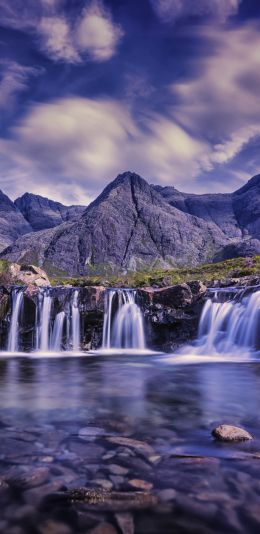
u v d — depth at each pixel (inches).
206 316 1256.8
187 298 1300.4
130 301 1359.5
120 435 354.6
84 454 300.5
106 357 1159.6
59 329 1370.6
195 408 476.7
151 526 203.3
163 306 1318.9
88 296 1374.3
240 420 416.8
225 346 1184.8
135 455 298.5
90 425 389.7
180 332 1290.6
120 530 200.2
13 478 255.8
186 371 849.5
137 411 458.3
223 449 313.9
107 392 593.9
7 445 322.3
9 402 513.7
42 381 714.2
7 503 225.1
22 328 1384.1
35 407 480.1
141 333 1334.9
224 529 201.0
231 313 1198.9
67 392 595.5
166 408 475.8
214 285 1507.1
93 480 253.1
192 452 305.7
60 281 2365.9
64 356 1202.0
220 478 256.8
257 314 1120.8
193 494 234.8
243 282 1459.2
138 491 237.1
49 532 198.8
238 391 600.7
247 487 243.9
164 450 311.0
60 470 269.3
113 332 1362.0
